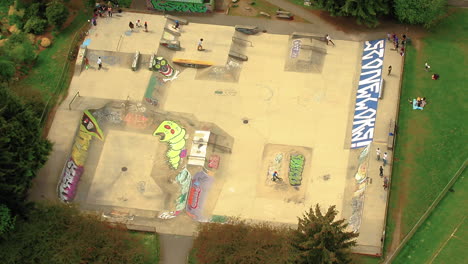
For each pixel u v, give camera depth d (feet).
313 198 236.84
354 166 243.60
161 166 246.88
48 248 206.59
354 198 234.79
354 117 257.75
